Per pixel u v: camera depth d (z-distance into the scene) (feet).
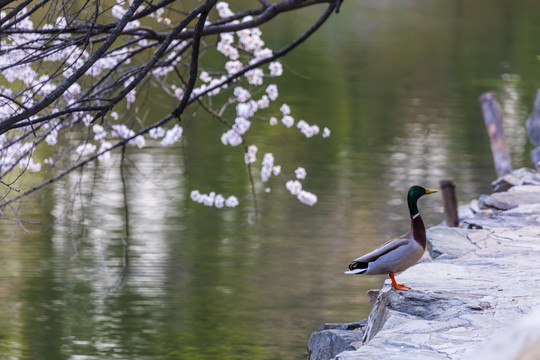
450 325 21.11
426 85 148.66
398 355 18.83
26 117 22.89
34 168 41.27
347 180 82.17
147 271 54.65
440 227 33.58
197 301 47.96
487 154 94.73
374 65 170.60
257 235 63.52
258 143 100.78
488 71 164.55
